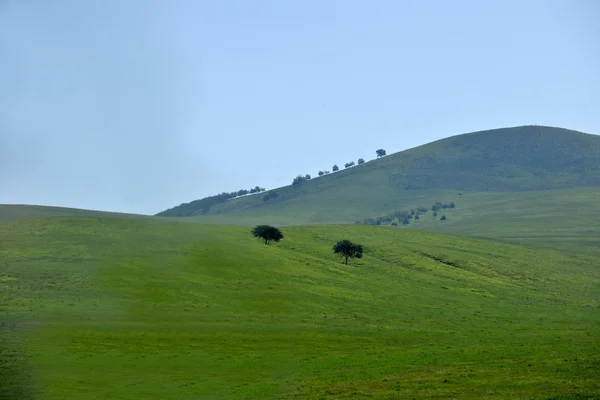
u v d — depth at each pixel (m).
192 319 82.38
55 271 104.88
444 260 159.75
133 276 106.56
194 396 44.91
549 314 107.06
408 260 156.50
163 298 94.50
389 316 96.00
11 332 66.94
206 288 104.69
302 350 64.88
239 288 107.75
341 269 138.25
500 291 131.50
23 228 143.12
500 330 85.00
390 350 64.19
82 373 52.38
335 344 69.12
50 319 74.75
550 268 159.00
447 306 110.38
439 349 62.84
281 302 99.94
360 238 181.00
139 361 57.44
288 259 138.88
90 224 151.62
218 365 56.44
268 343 68.38
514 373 43.50
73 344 62.97
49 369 53.22
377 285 125.56
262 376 51.69
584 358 48.75
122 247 130.00
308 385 45.56
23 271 103.44
